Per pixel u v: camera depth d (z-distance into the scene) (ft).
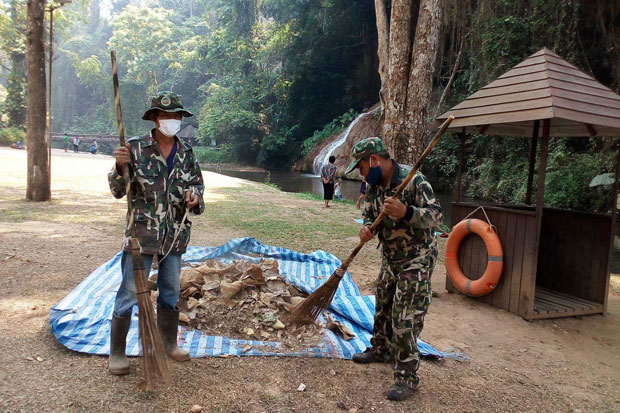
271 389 9.74
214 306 13.25
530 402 10.27
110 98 237.66
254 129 134.21
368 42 112.57
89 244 21.43
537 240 15.25
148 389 9.21
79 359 10.25
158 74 210.79
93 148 124.88
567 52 49.83
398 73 24.62
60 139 192.95
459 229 17.44
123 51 207.21
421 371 11.18
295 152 124.16
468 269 17.47
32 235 22.39
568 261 18.15
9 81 126.21
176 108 9.35
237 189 53.31
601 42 51.03
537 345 13.71
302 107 126.62
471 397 10.19
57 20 121.08
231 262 18.06
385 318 10.99
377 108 94.94
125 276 9.64
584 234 17.57
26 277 15.92
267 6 126.00
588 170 46.44
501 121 15.65
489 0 55.21
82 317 11.87
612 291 20.77
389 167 9.80
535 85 15.76
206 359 10.76
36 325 11.97
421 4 24.20
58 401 8.55
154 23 207.10
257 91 133.08
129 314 9.70
